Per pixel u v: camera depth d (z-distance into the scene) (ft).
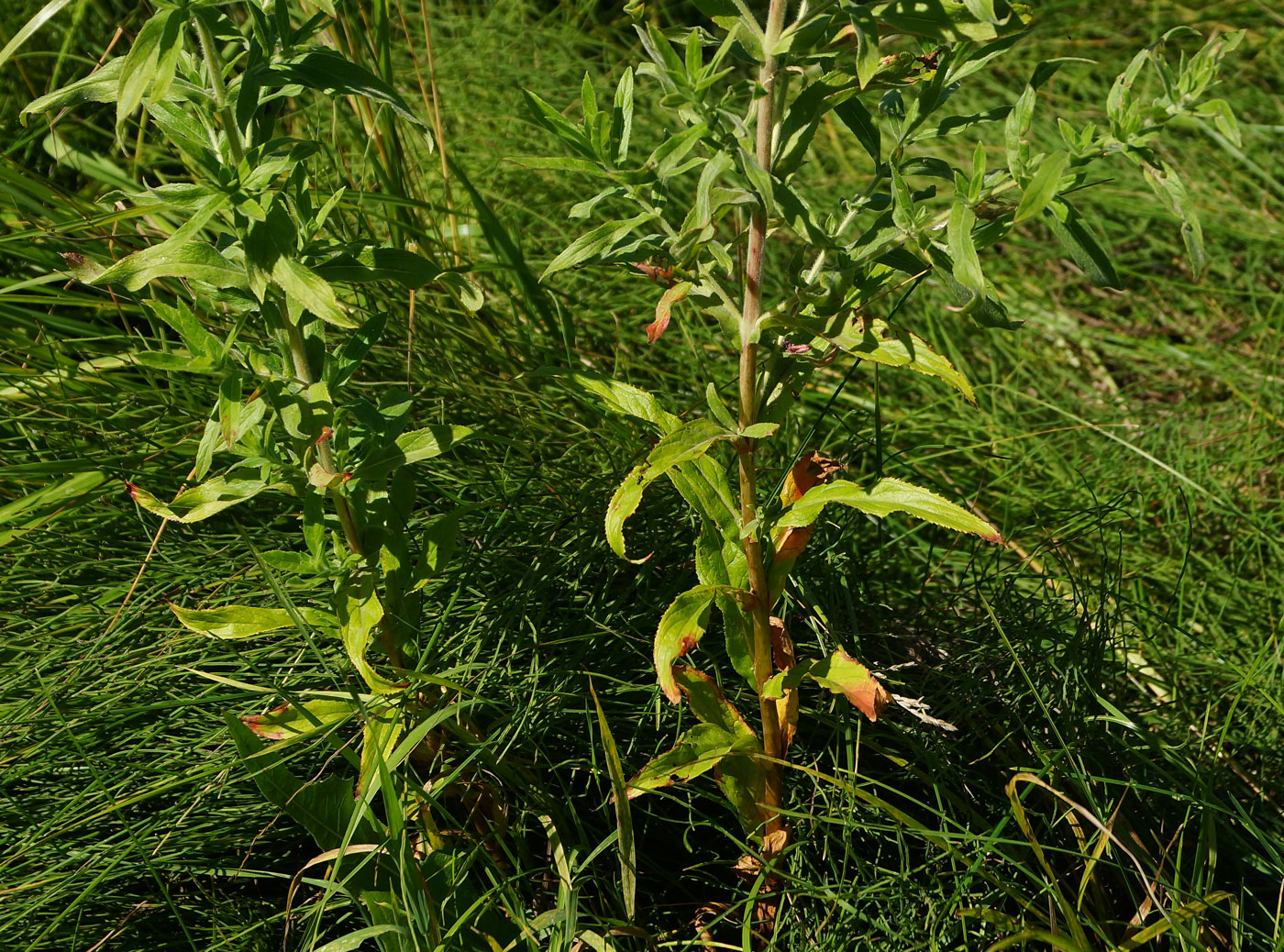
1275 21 13.46
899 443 8.69
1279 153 11.53
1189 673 7.22
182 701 5.71
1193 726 6.62
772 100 4.04
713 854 5.71
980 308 3.89
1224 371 9.48
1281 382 9.31
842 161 11.44
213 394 7.34
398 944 4.67
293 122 9.76
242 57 4.24
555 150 10.43
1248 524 8.27
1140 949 5.38
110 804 5.33
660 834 5.77
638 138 10.80
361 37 8.17
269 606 6.24
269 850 5.65
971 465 8.74
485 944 4.97
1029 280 10.55
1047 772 5.55
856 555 7.07
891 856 5.59
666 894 5.66
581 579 6.39
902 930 5.05
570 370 4.74
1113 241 11.12
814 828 5.17
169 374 7.11
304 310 4.46
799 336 4.37
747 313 4.29
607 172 4.01
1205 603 7.85
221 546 6.73
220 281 4.21
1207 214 10.93
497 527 6.58
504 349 8.16
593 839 5.62
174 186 3.96
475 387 7.52
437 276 4.57
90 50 9.34
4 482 7.00
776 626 4.85
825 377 9.14
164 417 7.02
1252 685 6.60
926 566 7.13
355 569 4.92
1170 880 5.70
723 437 4.35
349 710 5.07
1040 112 12.17
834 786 5.52
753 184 3.73
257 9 4.01
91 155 9.16
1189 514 7.43
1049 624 6.54
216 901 5.36
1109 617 6.87
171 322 4.26
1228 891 5.86
